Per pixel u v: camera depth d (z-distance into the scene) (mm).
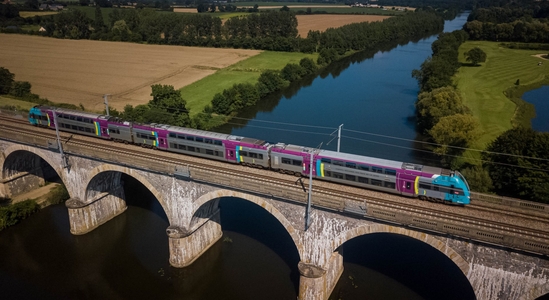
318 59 153750
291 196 39562
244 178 44500
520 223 35969
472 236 32781
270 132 88375
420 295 44219
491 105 96875
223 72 133750
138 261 51969
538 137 55406
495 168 57375
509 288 33219
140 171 48938
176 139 54375
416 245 53594
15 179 64812
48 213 62406
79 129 61906
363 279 46781
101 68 137500
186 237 48688
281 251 52750
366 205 36312
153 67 139375
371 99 113688
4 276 49750
